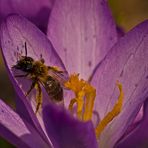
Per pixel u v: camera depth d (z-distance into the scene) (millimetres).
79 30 194
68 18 193
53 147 177
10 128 177
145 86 182
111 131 184
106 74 188
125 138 178
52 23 192
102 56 194
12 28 182
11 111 180
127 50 186
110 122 184
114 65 187
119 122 183
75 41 193
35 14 210
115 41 193
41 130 177
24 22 183
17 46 183
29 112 176
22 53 184
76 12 193
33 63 184
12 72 180
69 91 188
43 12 210
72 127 161
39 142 180
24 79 184
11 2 208
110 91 188
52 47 184
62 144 168
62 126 161
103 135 185
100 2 193
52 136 168
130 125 180
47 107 160
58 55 185
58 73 186
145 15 293
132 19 289
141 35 184
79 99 182
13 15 182
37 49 185
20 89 174
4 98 265
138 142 176
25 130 179
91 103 184
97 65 193
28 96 184
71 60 193
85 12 193
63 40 193
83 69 193
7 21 182
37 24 211
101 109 189
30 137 179
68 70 193
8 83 271
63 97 188
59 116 159
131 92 184
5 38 181
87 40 194
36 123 176
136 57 185
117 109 181
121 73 187
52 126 164
